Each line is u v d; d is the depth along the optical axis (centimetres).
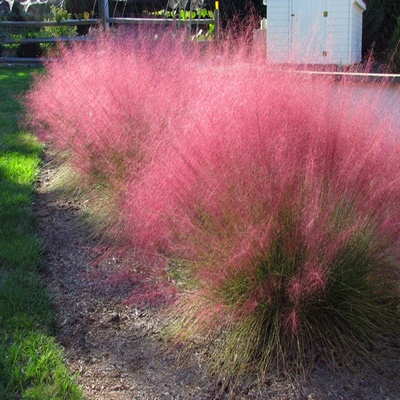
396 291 226
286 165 218
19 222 353
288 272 211
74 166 379
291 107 247
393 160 231
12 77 929
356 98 268
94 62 448
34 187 419
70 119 408
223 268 218
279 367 209
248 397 197
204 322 228
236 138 229
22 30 1138
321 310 221
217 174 223
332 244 207
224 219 221
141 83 392
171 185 233
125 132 354
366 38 1459
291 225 212
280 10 1160
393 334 222
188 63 415
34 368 210
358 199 219
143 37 520
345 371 206
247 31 357
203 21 849
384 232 216
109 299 266
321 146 236
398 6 1415
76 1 1237
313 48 320
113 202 336
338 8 1130
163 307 254
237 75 279
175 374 211
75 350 228
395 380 201
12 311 251
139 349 227
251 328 216
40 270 297
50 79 505
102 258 305
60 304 263
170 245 249
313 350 213
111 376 211
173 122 304
